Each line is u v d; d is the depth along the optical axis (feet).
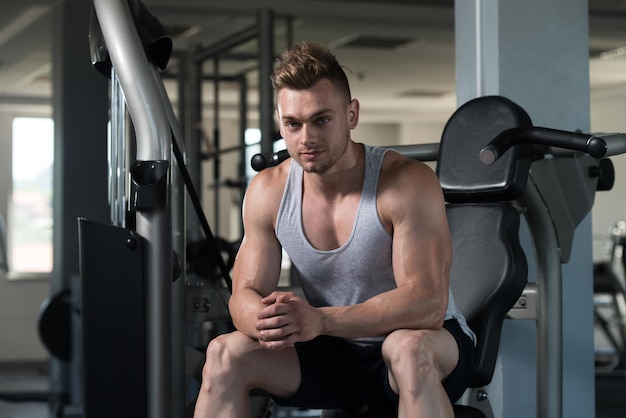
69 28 19.26
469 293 6.81
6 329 30.25
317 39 26.12
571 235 7.39
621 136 7.04
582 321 9.61
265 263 6.37
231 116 37.73
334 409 6.53
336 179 6.10
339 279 6.21
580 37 9.61
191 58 20.76
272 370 6.01
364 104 37.83
